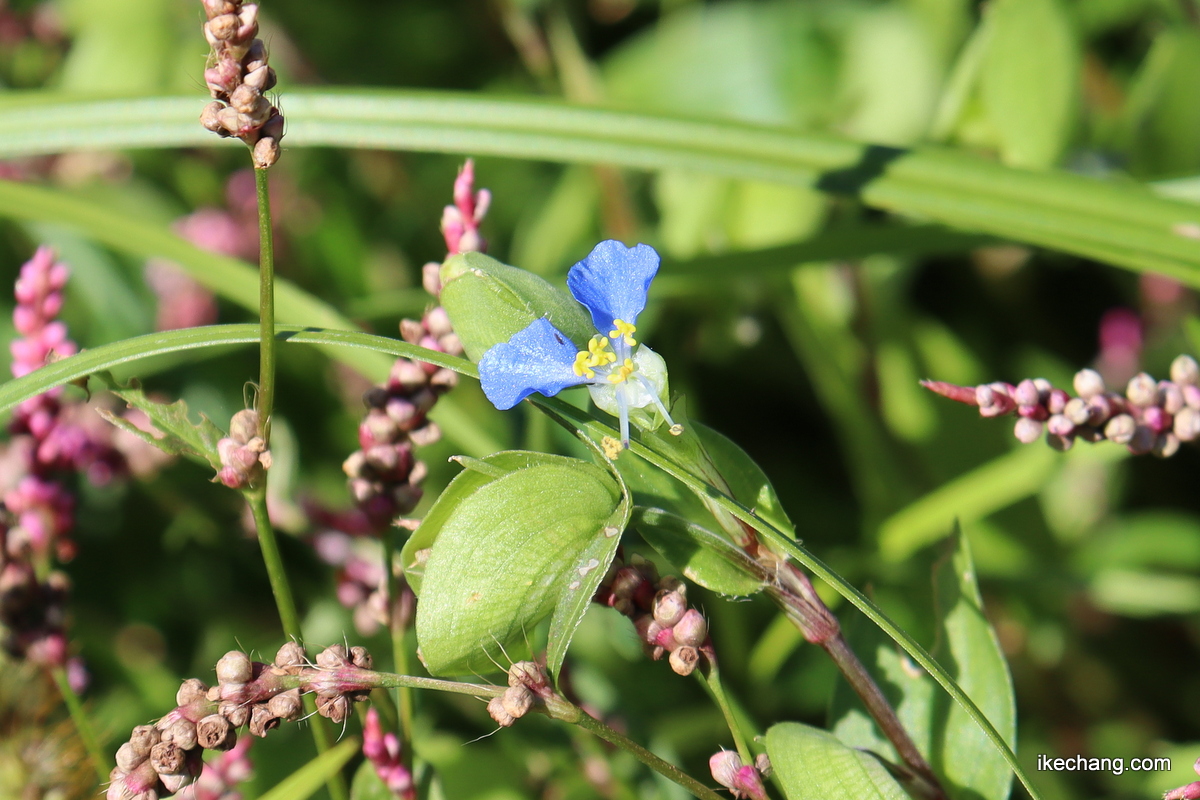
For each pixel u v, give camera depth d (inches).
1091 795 21.1
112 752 19.3
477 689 14.9
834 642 15.7
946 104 23.3
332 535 19.2
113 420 15.3
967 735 16.1
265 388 15.3
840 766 15.1
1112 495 25.8
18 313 16.8
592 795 18.0
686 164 18.6
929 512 21.6
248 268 19.2
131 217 19.3
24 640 16.8
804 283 25.1
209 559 23.5
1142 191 18.2
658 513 15.4
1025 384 15.9
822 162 18.6
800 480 26.0
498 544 14.9
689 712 20.6
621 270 15.5
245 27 14.7
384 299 22.8
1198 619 23.8
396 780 16.1
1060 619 24.1
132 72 26.4
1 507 17.1
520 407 22.0
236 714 14.8
